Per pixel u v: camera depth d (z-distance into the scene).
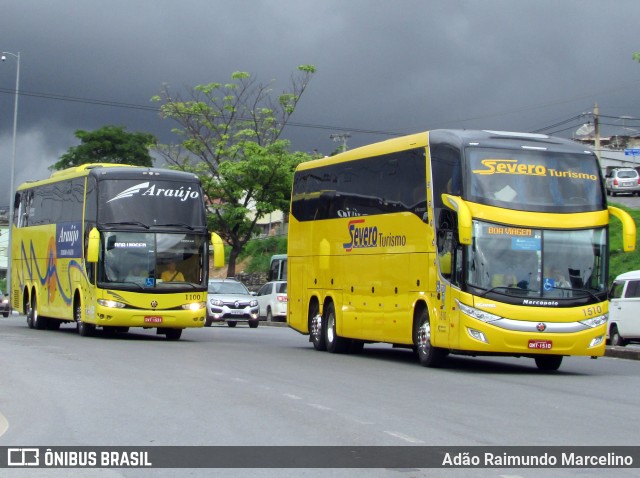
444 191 19.02
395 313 20.77
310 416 12.38
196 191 27.47
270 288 44.38
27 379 16.55
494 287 18.16
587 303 18.45
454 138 19.00
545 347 18.23
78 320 28.27
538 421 12.12
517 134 19.47
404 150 20.69
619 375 19.00
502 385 16.55
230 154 49.22
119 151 63.38
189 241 26.97
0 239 98.06
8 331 31.52
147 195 26.91
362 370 19.03
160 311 26.31
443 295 18.77
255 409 13.00
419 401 14.01
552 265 18.45
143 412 12.74
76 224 28.38
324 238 24.47
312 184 25.50
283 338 30.47
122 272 26.28
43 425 11.72
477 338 18.08
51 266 30.91
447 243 18.72
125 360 20.34
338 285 23.56
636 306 28.03
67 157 63.12
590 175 19.09
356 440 10.60
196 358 21.14
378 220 21.64
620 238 42.38
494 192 18.52
